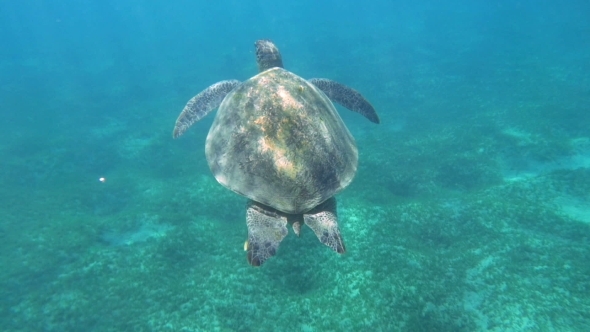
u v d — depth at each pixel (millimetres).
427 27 44594
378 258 8258
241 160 3939
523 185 11086
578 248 8297
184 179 13109
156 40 54688
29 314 7609
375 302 7172
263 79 4621
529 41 31875
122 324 7254
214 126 4621
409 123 17953
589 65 22906
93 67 37031
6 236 10039
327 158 3947
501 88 21125
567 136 13875
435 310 7008
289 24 57312
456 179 12336
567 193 10562
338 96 6504
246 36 48719
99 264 8789
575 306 6801
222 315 7270
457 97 20953
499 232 9062
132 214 10828
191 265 8766
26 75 34062
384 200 10852
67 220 10766
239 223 10266
